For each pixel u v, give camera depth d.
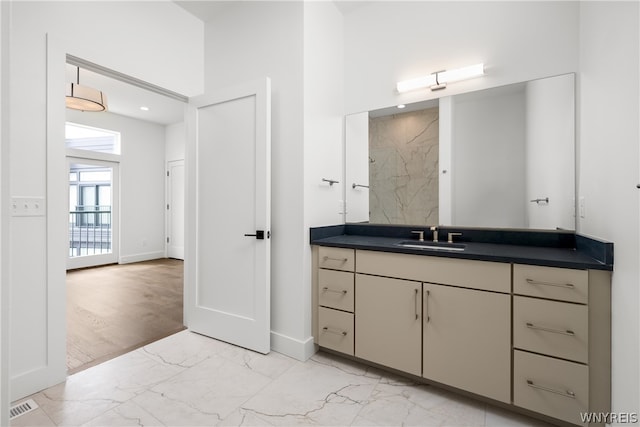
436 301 1.61
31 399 1.58
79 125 4.75
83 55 1.84
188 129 2.43
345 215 2.50
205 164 2.34
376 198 2.39
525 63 1.86
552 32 1.79
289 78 2.06
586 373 1.27
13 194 1.56
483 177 2.02
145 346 2.18
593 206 1.46
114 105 4.68
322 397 1.62
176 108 4.82
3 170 0.45
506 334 1.44
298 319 2.03
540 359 1.36
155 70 2.22
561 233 1.76
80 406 1.54
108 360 1.99
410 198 2.27
